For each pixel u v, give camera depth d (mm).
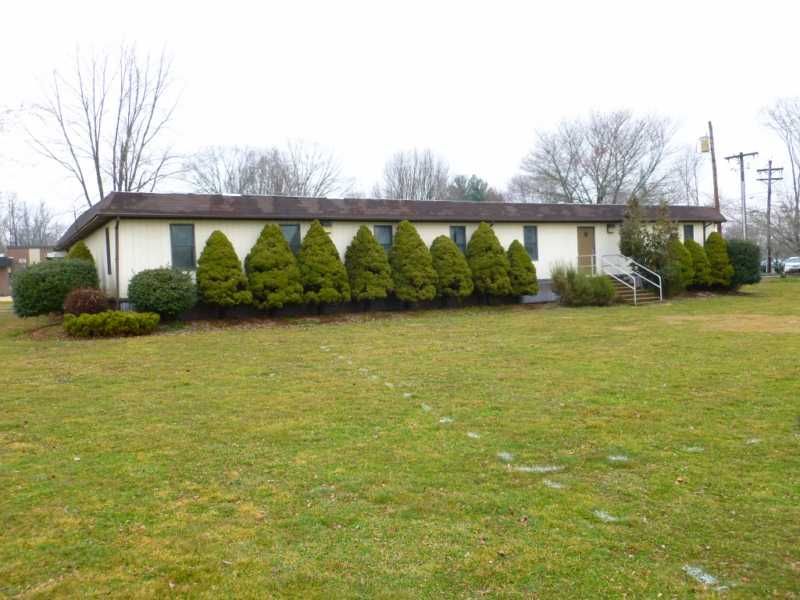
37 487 5633
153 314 17172
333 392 9336
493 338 14938
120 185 36625
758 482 5621
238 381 10250
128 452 6621
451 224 24547
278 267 20234
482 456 6402
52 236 79125
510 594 3840
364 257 21766
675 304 23406
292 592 3879
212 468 6102
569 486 5590
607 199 51656
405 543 4500
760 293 28266
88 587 3945
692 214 29734
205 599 3809
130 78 36094
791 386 9156
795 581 3975
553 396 8898
